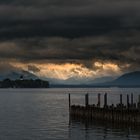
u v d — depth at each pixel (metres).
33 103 150.62
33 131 62.66
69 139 54.25
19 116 90.56
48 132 61.31
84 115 74.62
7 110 111.44
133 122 61.62
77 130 63.03
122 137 55.22
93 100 156.50
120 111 64.50
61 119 82.06
